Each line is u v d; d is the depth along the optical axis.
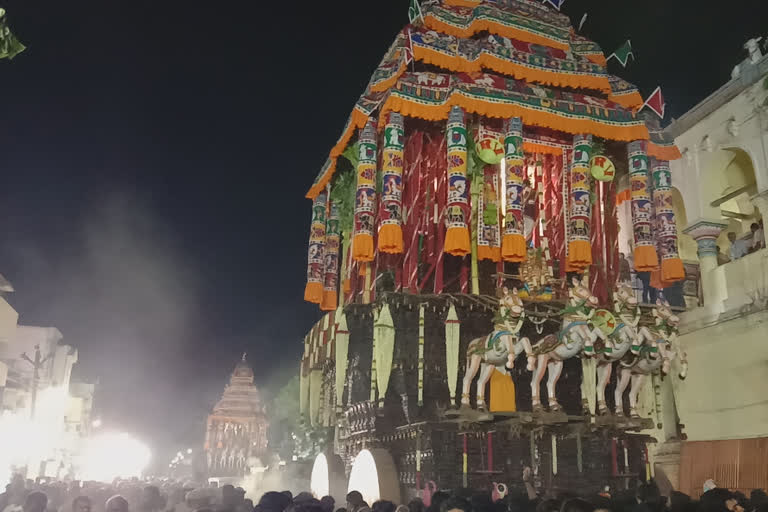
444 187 20.39
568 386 19.45
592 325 17.50
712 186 22.45
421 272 19.94
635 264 20.00
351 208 24.33
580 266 20.09
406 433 17.80
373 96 20.41
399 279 20.75
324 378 24.62
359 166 19.64
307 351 25.47
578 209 19.75
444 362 18.56
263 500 7.45
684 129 23.39
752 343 19.31
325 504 7.96
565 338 17.14
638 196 20.25
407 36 20.06
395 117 18.92
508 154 19.12
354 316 19.80
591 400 17.91
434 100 19.08
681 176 23.36
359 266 22.62
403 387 18.19
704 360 21.03
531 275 19.81
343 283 24.55
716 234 22.36
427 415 18.02
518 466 17.92
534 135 21.05
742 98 20.92
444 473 17.02
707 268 21.91
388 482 17.06
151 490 11.81
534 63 20.27
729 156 22.28
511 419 17.28
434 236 20.17
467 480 17.11
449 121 18.77
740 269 20.42
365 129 19.92
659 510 8.90
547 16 22.22
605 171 21.09
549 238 21.45
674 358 20.84
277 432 52.56
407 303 18.62
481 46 20.06
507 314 17.25
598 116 20.08
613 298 18.73
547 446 18.31
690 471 20.17
